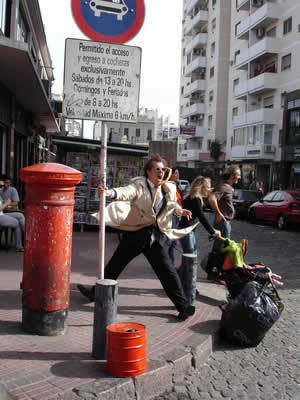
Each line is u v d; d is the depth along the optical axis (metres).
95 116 4.52
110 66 4.54
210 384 3.68
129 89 4.59
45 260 3.96
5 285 5.82
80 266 7.56
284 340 4.82
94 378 3.25
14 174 17.22
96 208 12.53
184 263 5.36
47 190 3.88
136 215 4.63
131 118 4.60
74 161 12.47
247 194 22.97
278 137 34.84
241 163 41.72
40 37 21.17
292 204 16.95
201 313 5.06
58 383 3.14
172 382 3.62
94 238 11.30
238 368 4.03
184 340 4.14
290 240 13.88
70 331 4.20
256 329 4.46
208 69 53.16
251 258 10.20
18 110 16.64
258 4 37.78
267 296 4.64
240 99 41.16
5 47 10.10
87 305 5.09
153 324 4.59
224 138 50.75
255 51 36.41
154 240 4.68
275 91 35.25
